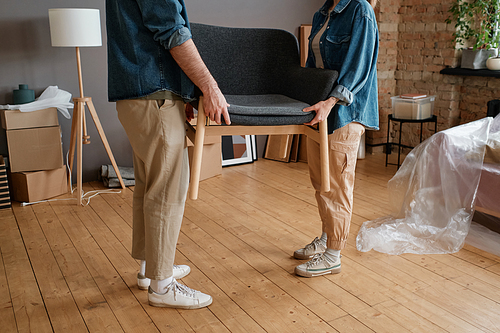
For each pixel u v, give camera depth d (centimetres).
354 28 198
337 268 238
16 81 378
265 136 509
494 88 427
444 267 246
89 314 204
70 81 400
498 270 243
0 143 378
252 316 201
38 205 354
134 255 216
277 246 276
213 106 168
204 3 448
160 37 164
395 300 213
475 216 296
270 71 224
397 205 311
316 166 230
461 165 276
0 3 362
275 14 489
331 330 191
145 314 203
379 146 522
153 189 188
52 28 338
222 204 354
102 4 400
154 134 178
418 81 488
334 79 192
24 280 236
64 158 412
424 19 471
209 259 259
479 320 197
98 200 366
